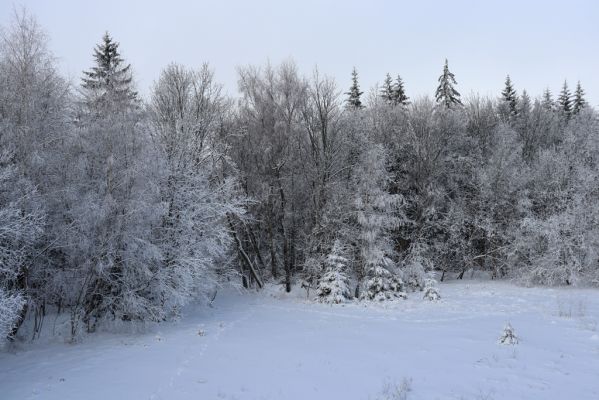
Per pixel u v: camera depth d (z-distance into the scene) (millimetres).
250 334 15688
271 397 8914
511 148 33219
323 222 27219
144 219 16359
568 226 26891
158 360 11945
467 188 34156
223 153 26609
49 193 14391
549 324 15633
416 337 14328
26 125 13578
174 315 18672
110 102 16234
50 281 15625
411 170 31922
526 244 28750
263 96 29078
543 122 40219
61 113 15250
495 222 32094
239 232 31219
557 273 27250
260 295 29469
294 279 31391
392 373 10398
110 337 15328
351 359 11758
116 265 16016
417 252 29438
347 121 30062
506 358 11359
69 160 15414
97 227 15289
